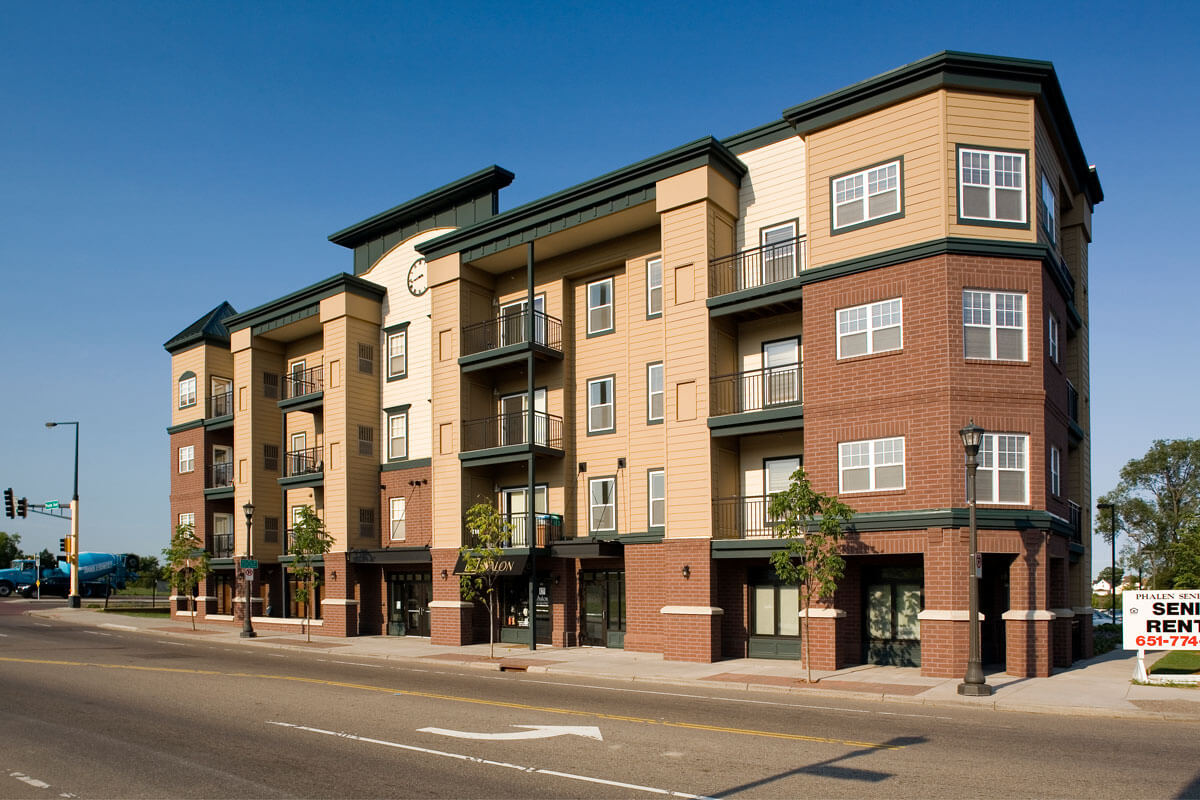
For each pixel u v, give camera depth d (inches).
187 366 1715.1
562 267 1158.3
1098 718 564.7
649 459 1032.2
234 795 360.2
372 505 1336.1
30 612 1863.9
